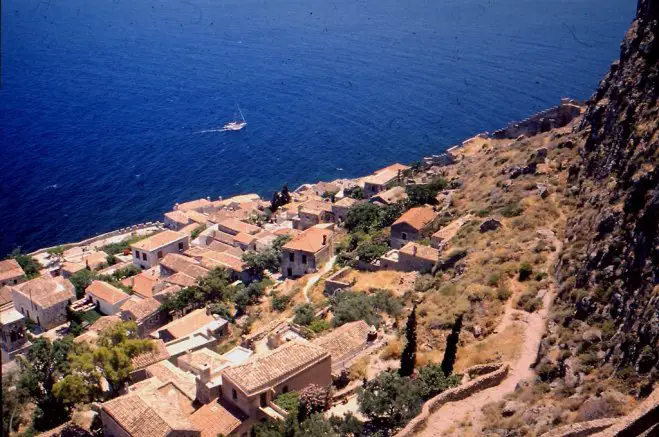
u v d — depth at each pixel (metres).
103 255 121.69
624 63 69.88
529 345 47.97
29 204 158.25
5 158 187.25
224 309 85.56
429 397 43.56
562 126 109.50
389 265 81.31
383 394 43.75
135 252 117.00
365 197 131.12
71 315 94.75
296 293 85.75
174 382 55.34
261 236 118.38
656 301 36.38
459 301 57.88
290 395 48.59
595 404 33.81
